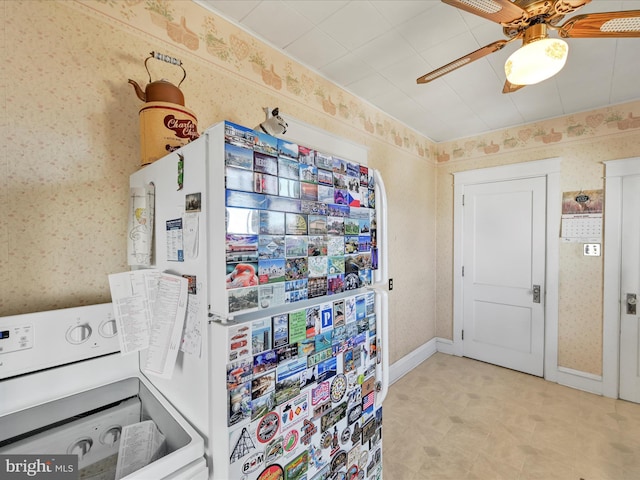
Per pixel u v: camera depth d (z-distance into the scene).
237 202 0.68
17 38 0.98
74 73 1.09
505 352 3.08
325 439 0.91
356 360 1.03
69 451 0.77
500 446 1.92
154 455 0.73
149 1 1.27
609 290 2.50
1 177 0.96
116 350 1.04
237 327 0.68
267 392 0.74
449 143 3.45
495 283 3.13
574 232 2.67
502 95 2.38
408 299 3.07
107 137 1.16
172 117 1.05
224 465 0.67
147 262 0.97
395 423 2.17
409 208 3.08
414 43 1.74
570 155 2.70
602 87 2.24
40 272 1.03
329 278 0.93
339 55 1.86
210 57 1.47
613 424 2.12
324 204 0.91
